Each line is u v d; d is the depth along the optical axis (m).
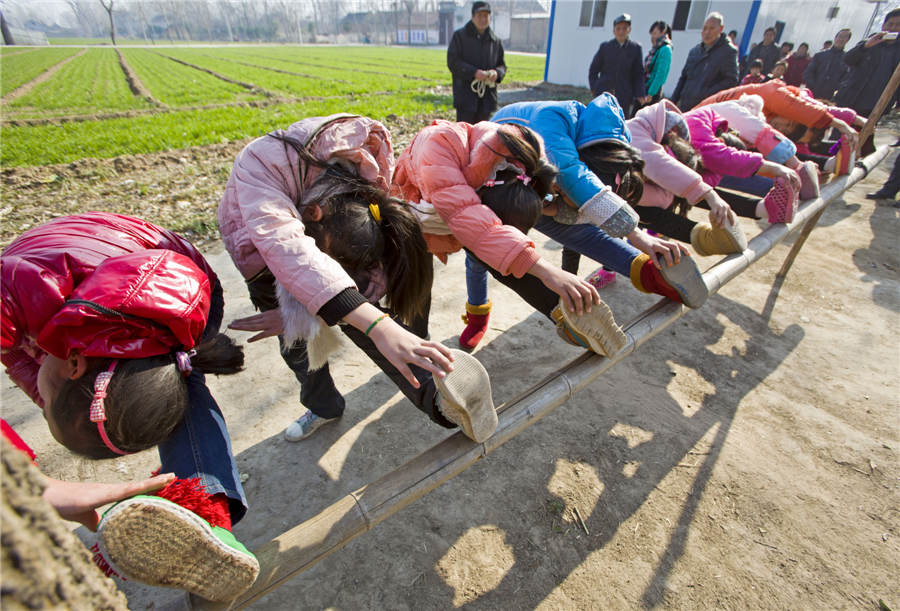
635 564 1.97
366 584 1.90
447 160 1.76
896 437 2.62
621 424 2.66
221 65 34.97
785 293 4.01
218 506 1.20
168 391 1.20
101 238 1.30
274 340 3.31
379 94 17.06
